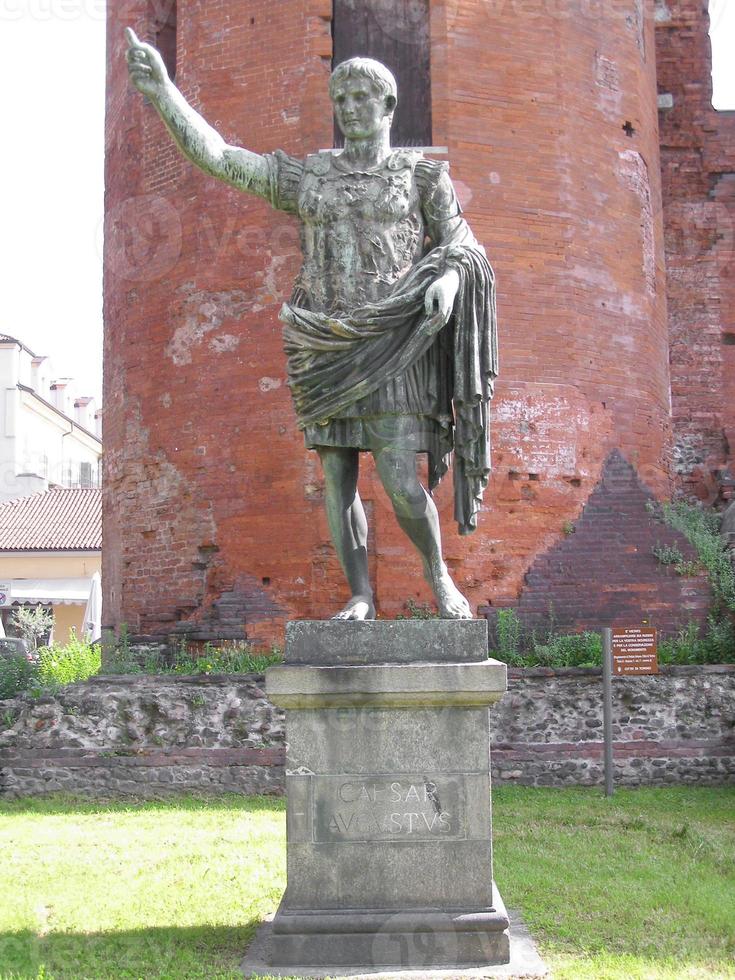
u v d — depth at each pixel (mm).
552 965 5539
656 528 15078
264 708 13062
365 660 5621
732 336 19922
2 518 37094
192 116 6121
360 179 5992
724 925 6434
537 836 9508
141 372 16297
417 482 6012
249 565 14797
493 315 6055
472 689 5500
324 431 6012
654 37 19312
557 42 15539
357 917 5441
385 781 5547
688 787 12828
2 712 13125
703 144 20266
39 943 6062
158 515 15844
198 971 5473
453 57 14938
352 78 5992
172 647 15180
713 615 14703
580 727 13172
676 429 19656
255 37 15453
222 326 15344
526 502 14766
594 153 15867
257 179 6176
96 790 12875
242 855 8758
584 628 14625
